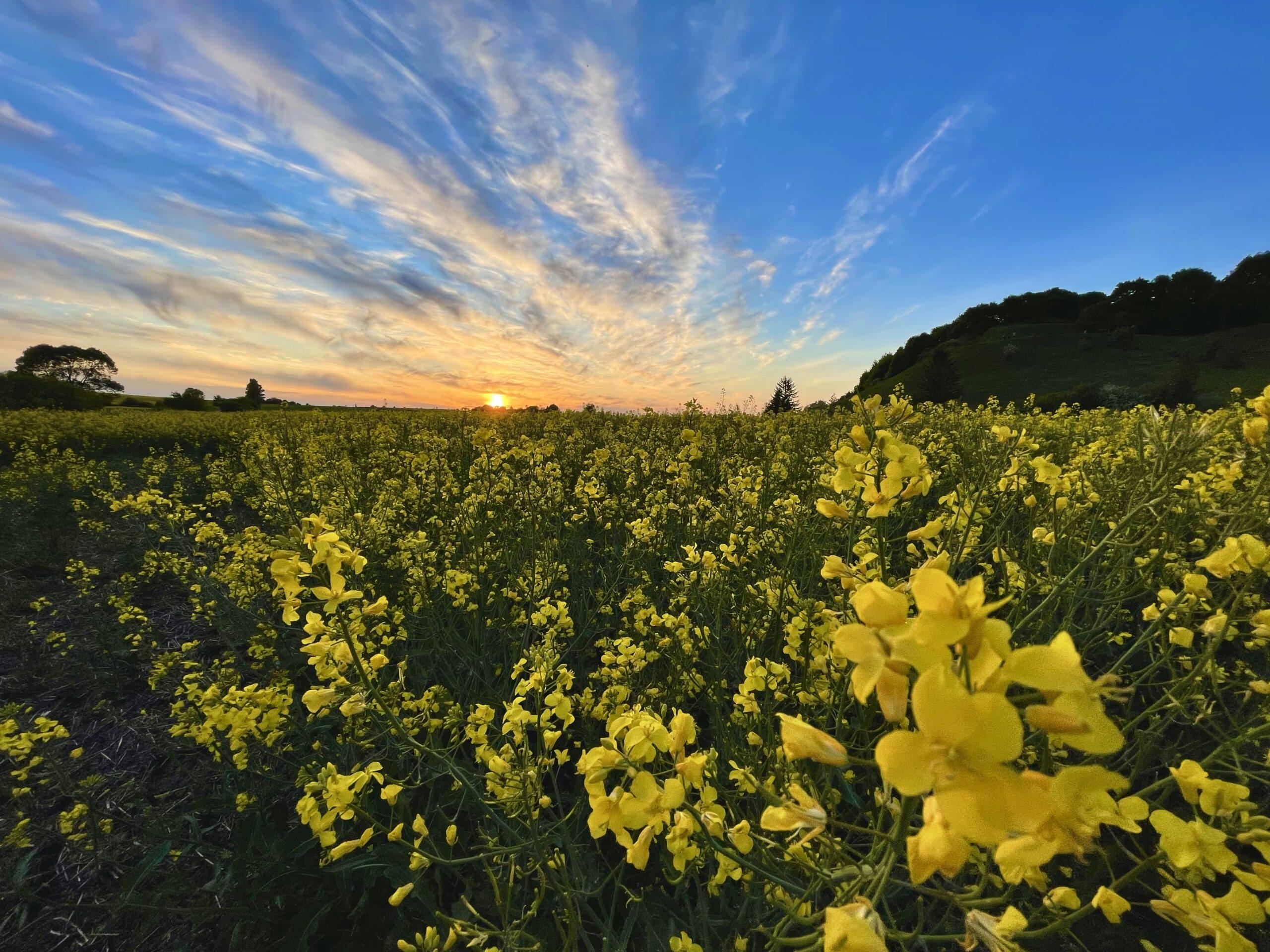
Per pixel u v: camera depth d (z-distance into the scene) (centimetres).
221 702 255
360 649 191
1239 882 93
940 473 526
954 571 240
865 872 95
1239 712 251
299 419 1636
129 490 992
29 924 244
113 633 429
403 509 589
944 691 52
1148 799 218
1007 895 94
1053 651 56
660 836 192
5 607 495
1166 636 246
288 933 208
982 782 50
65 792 262
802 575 333
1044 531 290
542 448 616
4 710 273
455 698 319
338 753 277
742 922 185
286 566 165
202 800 257
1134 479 264
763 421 1033
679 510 457
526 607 378
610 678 264
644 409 1177
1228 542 176
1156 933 194
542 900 209
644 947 210
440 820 245
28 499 820
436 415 1950
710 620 311
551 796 259
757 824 163
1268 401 199
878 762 52
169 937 238
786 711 258
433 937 151
